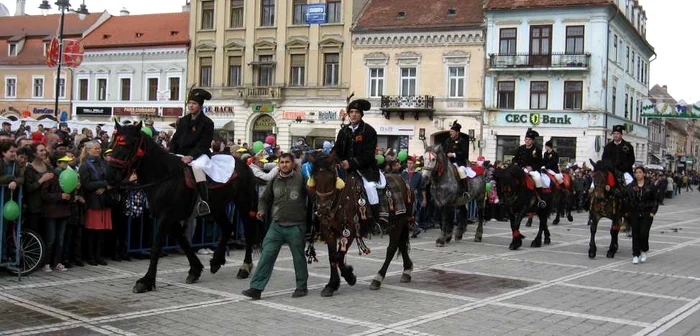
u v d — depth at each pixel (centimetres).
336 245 955
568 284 1119
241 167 1088
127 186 959
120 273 1103
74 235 1163
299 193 939
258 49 4584
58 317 799
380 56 4259
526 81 4012
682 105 4431
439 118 4150
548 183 1634
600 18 3862
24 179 1052
